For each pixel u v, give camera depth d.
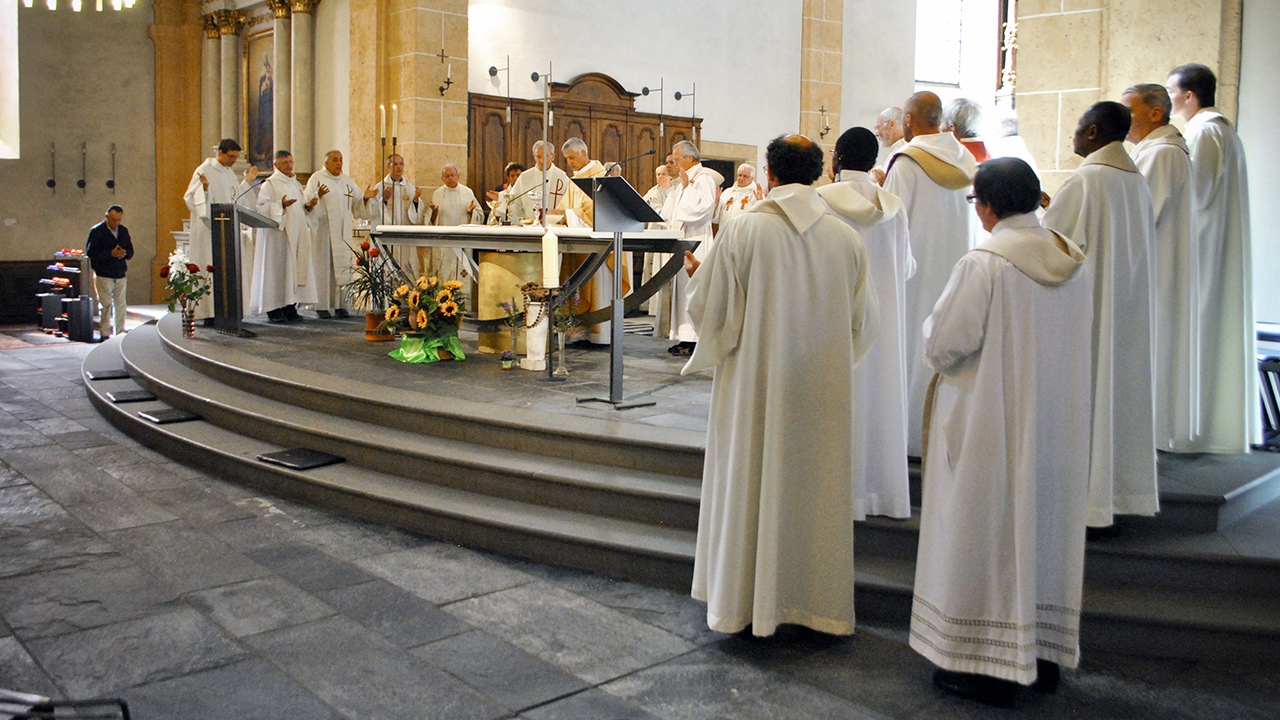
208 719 2.87
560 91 12.08
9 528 4.73
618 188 5.20
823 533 3.38
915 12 15.50
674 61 13.22
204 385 7.06
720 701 3.05
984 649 2.97
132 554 4.37
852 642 3.50
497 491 4.77
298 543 4.55
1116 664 3.32
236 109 14.75
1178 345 4.36
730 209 8.14
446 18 10.74
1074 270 2.91
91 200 15.35
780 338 3.27
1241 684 3.18
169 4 15.49
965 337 2.93
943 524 3.03
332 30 12.52
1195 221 4.31
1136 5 5.41
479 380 6.33
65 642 3.40
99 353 9.75
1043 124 5.72
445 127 10.86
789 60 14.33
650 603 3.85
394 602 3.83
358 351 7.75
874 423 3.86
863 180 3.81
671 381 6.33
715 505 3.43
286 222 9.80
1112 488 3.60
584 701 3.03
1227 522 3.85
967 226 4.37
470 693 3.06
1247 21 5.25
